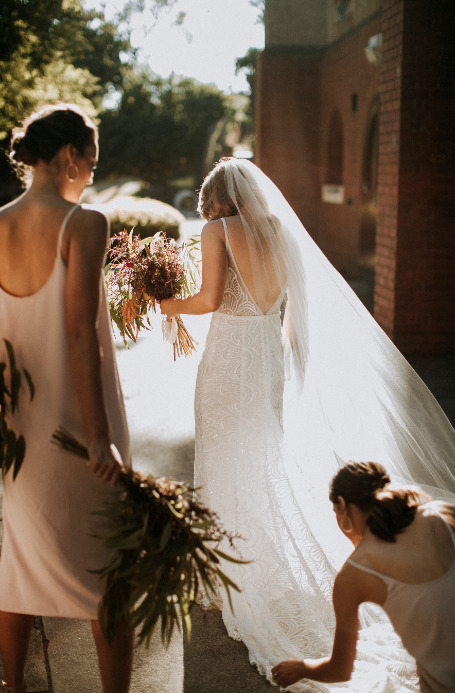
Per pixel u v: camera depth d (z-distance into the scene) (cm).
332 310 312
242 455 272
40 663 248
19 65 1063
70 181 191
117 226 1240
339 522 207
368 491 199
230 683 236
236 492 270
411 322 681
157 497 178
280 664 208
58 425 189
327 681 201
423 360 654
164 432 488
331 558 279
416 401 343
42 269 183
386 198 692
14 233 185
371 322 331
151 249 297
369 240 1195
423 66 634
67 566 194
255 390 272
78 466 191
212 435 276
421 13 625
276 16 1405
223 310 274
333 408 316
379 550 188
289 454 287
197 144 3978
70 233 179
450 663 183
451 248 664
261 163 1467
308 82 1438
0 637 206
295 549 268
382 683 229
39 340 188
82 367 178
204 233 267
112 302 300
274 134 1455
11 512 196
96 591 196
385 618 269
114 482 179
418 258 669
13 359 187
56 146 185
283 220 284
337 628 194
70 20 1240
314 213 1496
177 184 4075
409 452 345
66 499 192
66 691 232
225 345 273
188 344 315
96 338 180
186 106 3941
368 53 920
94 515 194
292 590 264
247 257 266
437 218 658
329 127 1386
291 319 298
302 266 289
